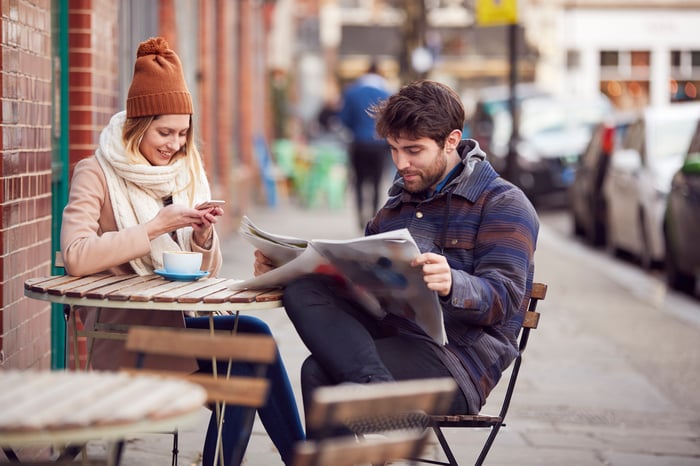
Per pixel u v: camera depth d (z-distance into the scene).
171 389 3.20
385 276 4.31
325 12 45.16
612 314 11.74
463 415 4.57
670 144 15.47
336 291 4.59
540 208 25.36
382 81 18.30
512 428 7.10
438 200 4.78
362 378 4.22
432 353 4.58
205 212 4.86
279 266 4.86
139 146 5.10
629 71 43.03
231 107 18.98
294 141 32.69
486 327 4.70
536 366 9.06
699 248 12.32
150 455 6.12
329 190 24.05
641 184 15.33
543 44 41.88
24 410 2.94
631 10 42.72
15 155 5.65
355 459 3.09
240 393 3.61
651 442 6.88
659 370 9.05
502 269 4.57
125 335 4.61
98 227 4.98
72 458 5.35
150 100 5.02
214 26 17.03
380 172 18.30
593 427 7.20
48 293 4.34
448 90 4.69
